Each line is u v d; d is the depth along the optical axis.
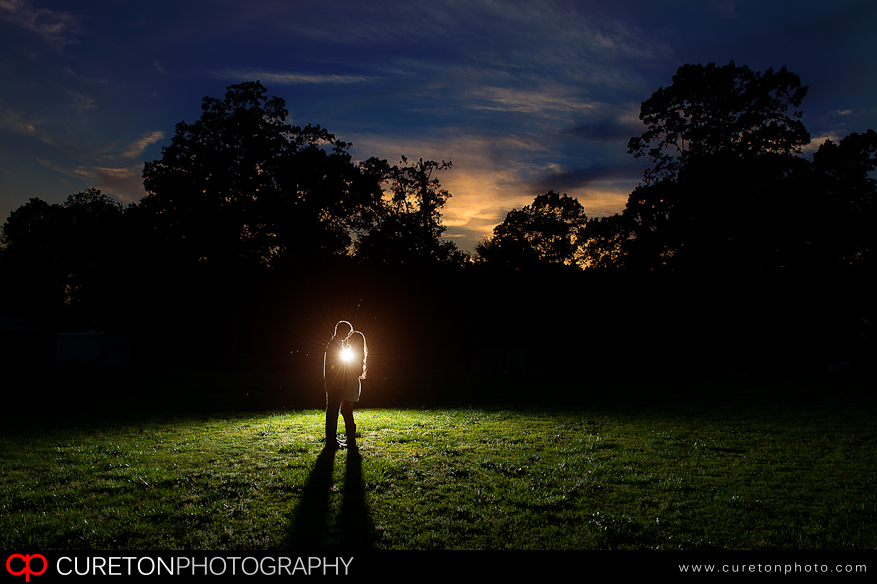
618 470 7.38
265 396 18.94
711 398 16.36
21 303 53.47
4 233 57.88
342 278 42.03
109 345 38.84
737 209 32.09
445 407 15.38
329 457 7.95
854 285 34.28
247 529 5.17
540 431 10.55
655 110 36.28
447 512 5.65
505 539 4.99
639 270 36.38
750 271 33.50
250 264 38.44
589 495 6.26
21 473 7.17
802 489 6.47
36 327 37.50
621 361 42.09
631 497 6.18
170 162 37.16
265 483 6.57
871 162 35.69
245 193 38.47
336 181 40.00
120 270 37.28
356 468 7.30
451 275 42.03
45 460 7.98
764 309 34.50
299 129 40.78
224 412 14.50
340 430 10.59
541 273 44.44
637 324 41.59
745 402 15.23
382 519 5.42
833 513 5.65
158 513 5.52
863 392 15.73
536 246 63.38
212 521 5.36
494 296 41.19
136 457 8.10
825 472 7.29
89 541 4.87
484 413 13.51
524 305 42.09
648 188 35.66
